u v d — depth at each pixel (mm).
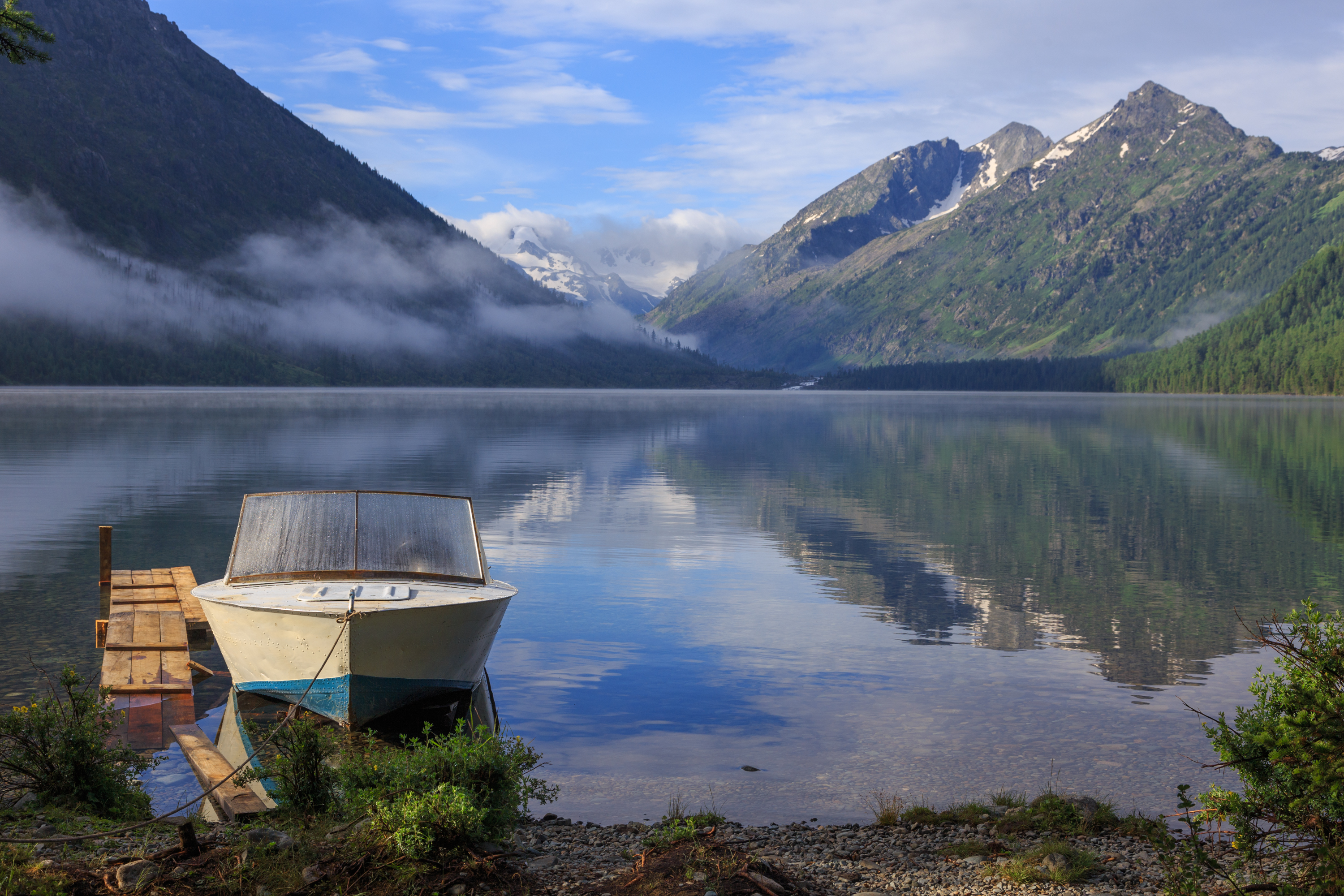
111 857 7582
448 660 13648
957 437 85500
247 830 8406
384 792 8008
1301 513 36469
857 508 37406
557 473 49125
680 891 6949
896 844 9109
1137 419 126875
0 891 6574
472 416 118750
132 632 17109
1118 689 15453
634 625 19359
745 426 102625
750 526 32625
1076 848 8742
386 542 15023
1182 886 7133
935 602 21734
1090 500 40250
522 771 8477
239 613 13242
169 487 40031
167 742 12297
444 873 7305
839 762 12102
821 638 18516
